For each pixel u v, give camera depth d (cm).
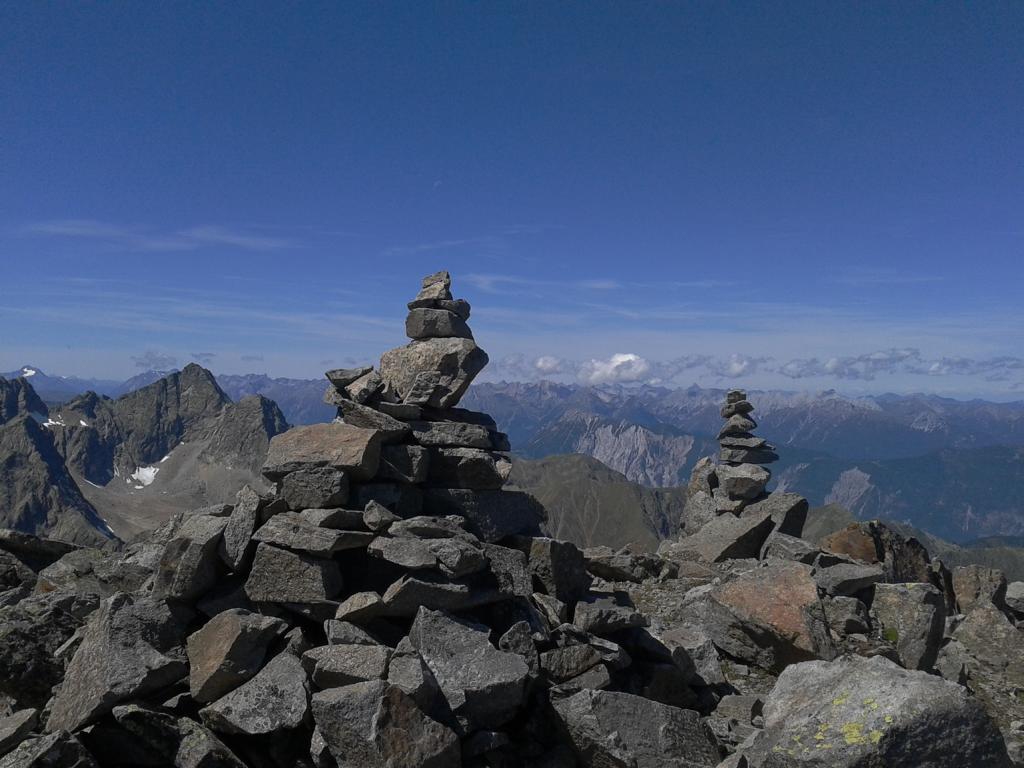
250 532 1588
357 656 1352
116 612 1448
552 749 1407
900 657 2114
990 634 2405
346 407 1827
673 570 2953
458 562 1490
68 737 1220
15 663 1510
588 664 1552
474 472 1834
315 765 1282
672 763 1323
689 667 1742
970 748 1045
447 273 2141
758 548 3362
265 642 1440
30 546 2752
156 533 2259
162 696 1404
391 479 1747
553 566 1809
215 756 1252
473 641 1455
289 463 1645
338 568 1549
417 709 1260
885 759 1020
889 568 3128
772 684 1988
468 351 1992
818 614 2055
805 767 1064
